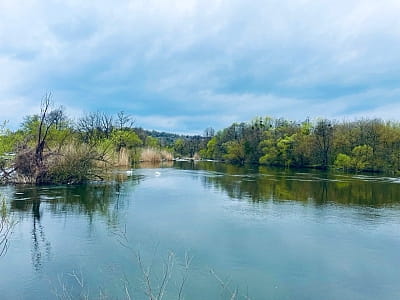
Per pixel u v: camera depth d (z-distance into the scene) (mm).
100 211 19719
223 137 97000
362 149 55906
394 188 32781
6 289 9945
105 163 36750
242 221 18375
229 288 10359
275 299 9781
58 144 31828
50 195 24156
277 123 87312
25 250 13070
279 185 33781
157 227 16688
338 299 9930
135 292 9852
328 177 43938
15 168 28422
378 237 15891
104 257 12523
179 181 35812
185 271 11508
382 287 10766
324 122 65812
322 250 13977
